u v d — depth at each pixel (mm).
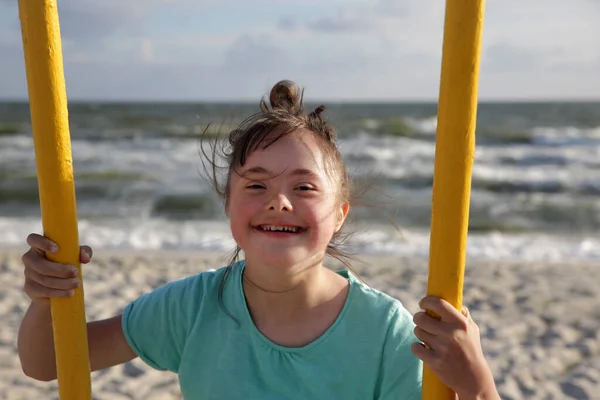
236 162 1801
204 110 43875
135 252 8555
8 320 5812
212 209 12906
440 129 1260
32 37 1286
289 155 1739
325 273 1854
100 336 1896
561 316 6164
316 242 1743
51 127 1337
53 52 1304
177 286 1951
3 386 4527
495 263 8266
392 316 1777
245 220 1744
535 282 7320
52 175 1355
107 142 23281
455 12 1191
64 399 1434
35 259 1398
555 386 4711
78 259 1413
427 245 9375
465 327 1354
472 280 7414
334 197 1811
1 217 12234
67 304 1406
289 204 1704
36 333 1655
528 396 4566
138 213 12562
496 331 5770
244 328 1817
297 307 1798
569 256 9133
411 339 1749
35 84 1309
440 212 1297
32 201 14070
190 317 1881
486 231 11688
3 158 19984
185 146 22109
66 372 1421
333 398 1737
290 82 1922
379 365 1748
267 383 1776
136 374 4766
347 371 1744
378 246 9172
